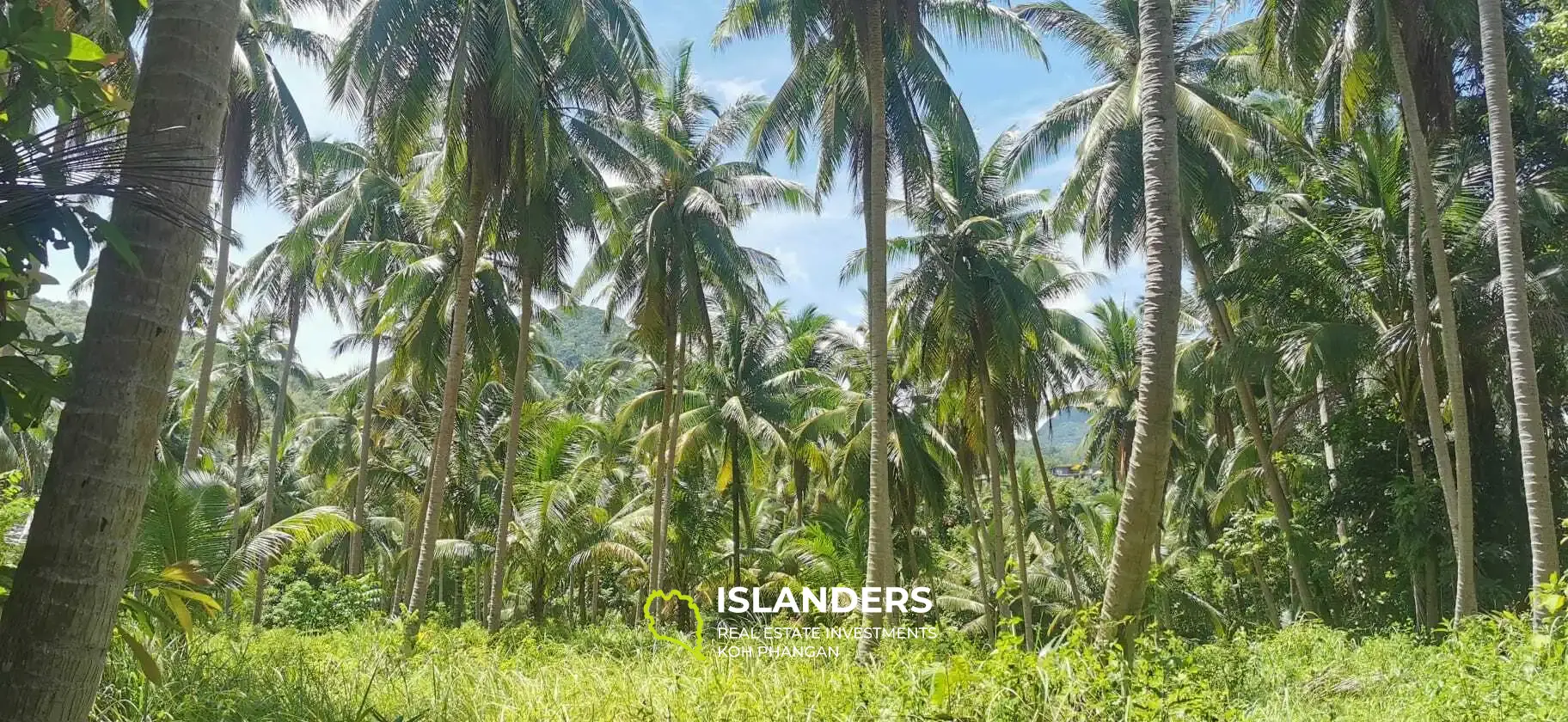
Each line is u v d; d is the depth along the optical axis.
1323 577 22.81
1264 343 17.39
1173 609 28.89
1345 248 16.61
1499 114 11.84
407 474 29.91
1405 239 15.84
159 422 3.53
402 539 34.59
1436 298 15.76
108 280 3.50
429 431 29.12
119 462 3.38
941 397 24.12
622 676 8.78
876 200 13.79
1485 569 16.92
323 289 28.84
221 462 41.56
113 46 10.69
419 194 21.75
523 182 16.55
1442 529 16.55
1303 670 10.66
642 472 34.66
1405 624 17.31
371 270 22.23
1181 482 31.44
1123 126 17.25
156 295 3.50
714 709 7.02
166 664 7.67
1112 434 29.30
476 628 18.27
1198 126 16.39
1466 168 15.10
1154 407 7.69
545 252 18.64
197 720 6.64
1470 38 13.88
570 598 33.59
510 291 23.23
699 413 25.22
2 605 3.44
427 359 20.81
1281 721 7.53
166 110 3.63
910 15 14.35
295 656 10.66
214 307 19.19
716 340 27.77
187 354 45.34
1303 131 19.20
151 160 3.25
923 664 7.00
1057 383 24.06
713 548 32.97
